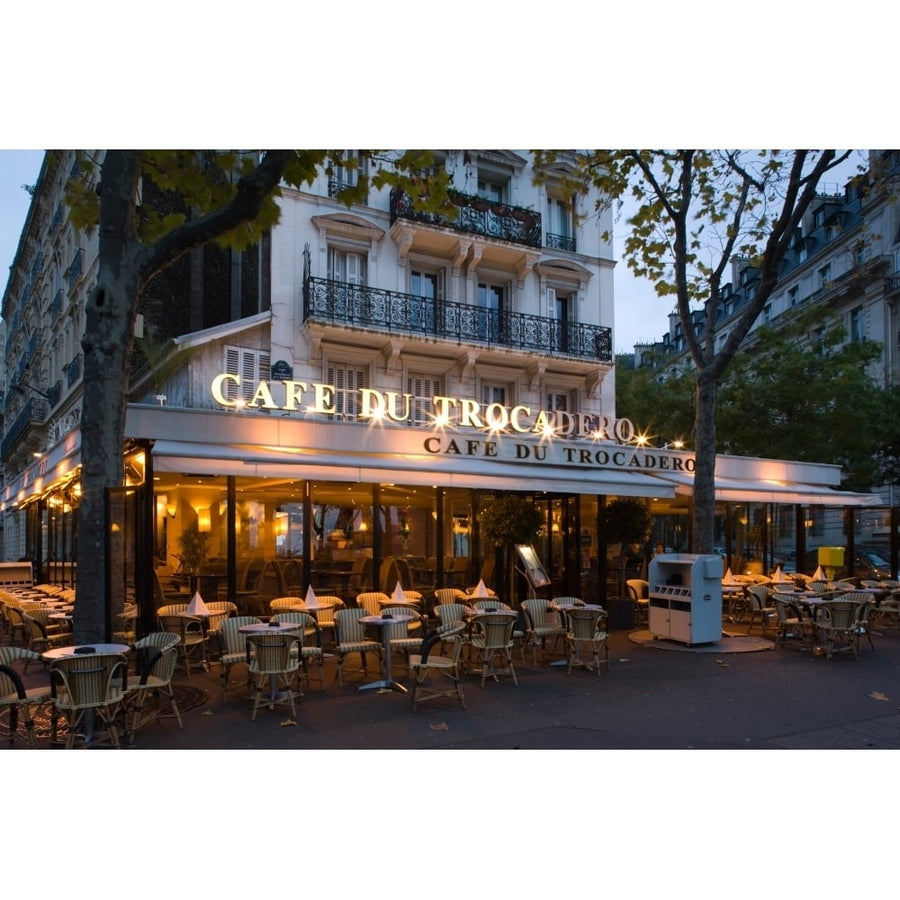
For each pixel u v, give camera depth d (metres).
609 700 7.46
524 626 10.95
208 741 5.98
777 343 25.00
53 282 26.86
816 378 23.19
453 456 11.98
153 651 6.82
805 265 37.94
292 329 16.73
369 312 17.19
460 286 18.88
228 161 7.75
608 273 21.08
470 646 9.37
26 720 5.81
